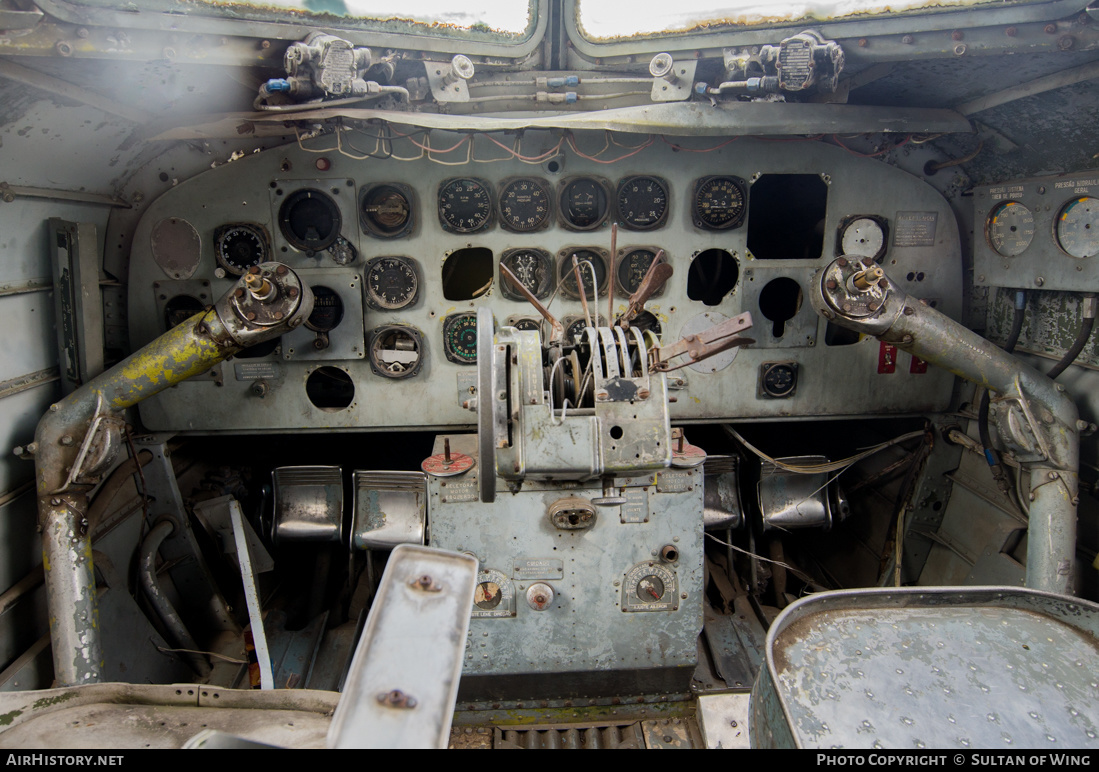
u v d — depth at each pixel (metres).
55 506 2.75
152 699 1.96
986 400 3.33
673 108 3.14
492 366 2.32
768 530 3.99
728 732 2.54
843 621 1.53
